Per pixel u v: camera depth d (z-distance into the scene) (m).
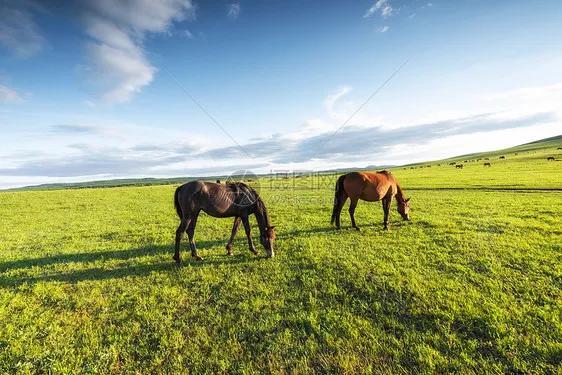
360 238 9.91
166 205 22.30
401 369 3.78
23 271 7.61
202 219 14.88
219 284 6.56
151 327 4.90
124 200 26.12
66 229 13.65
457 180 35.03
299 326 4.79
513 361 3.82
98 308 5.62
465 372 3.70
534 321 4.64
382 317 4.93
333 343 4.30
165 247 9.73
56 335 4.76
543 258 7.22
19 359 4.14
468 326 4.59
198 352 4.24
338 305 5.41
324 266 7.30
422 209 15.61
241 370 3.85
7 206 22.22
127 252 9.21
